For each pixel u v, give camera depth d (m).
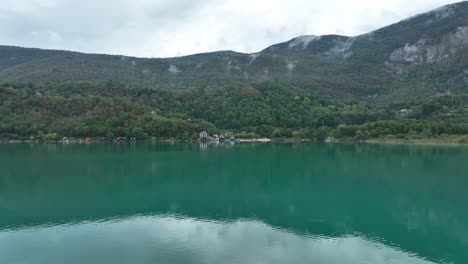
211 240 41.44
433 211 52.78
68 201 58.66
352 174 82.81
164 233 43.69
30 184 72.00
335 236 42.88
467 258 36.97
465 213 51.69
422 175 81.19
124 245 40.03
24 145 165.50
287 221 48.19
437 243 40.78
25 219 49.16
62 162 103.06
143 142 188.25
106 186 70.19
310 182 73.81
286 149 148.38
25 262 36.03
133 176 80.81
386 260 36.47
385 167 93.12
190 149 147.75
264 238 42.06
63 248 39.31
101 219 49.16
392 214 51.31
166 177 79.62
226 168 92.31
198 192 65.12
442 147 148.62
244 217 50.06
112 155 121.69
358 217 49.94
